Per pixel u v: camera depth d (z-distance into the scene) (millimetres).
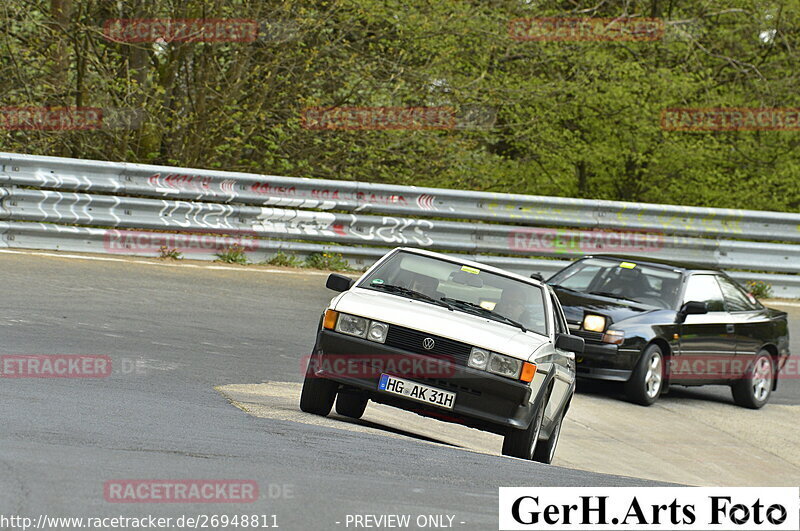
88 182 59562
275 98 84312
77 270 53594
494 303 34969
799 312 73062
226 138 81188
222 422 28203
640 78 107438
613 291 50750
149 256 60938
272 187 64938
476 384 31656
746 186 114062
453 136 92250
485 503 22062
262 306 52531
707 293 51562
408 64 89750
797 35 117750
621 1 109875
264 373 39062
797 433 48281
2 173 57500
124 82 78000
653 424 45156
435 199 69375
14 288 47031
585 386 50875
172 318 46469
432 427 39094
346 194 67125
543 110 104062
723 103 111875
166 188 61625
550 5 106125
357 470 23625
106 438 23953
